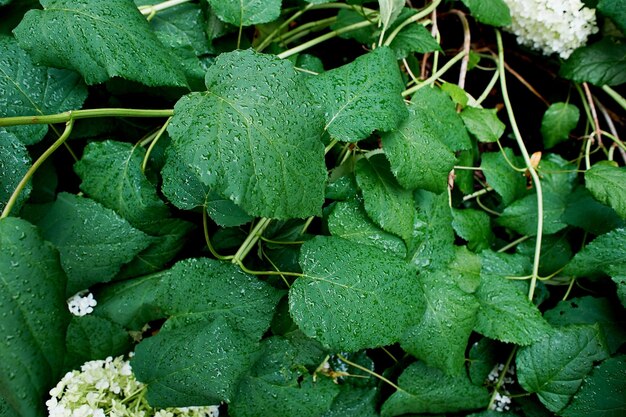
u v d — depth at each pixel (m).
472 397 0.74
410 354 0.74
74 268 0.67
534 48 0.83
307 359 0.69
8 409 0.63
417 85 0.77
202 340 0.65
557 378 0.71
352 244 0.67
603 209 0.75
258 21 0.70
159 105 0.72
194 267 0.67
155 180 0.70
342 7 0.78
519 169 0.77
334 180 0.72
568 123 0.84
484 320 0.72
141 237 0.67
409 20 0.77
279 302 0.70
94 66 0.63
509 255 0.77
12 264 0.59
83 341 0.67
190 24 0.73
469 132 0.79
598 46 0.80
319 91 0.67
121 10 0.65
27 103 0.67
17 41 0.67
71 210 0.67
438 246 0.72
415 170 0.68
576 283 0.78
